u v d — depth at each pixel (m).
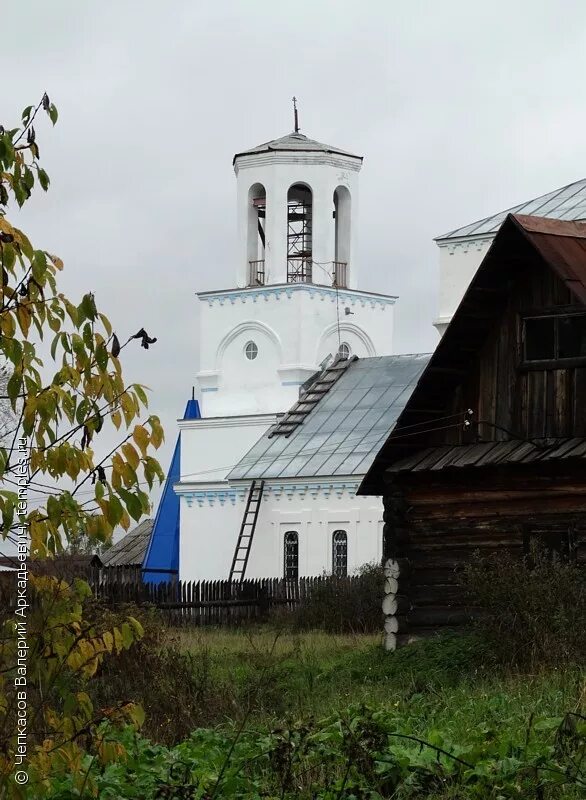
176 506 60.38
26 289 8.55
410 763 12.62
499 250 25.09
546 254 24.55
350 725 13.40
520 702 16.59
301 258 63.06
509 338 25.84
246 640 31.59
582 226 26.08
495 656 21.22
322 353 62.28
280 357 61.81
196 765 13.44
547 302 25.38
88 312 8.62
